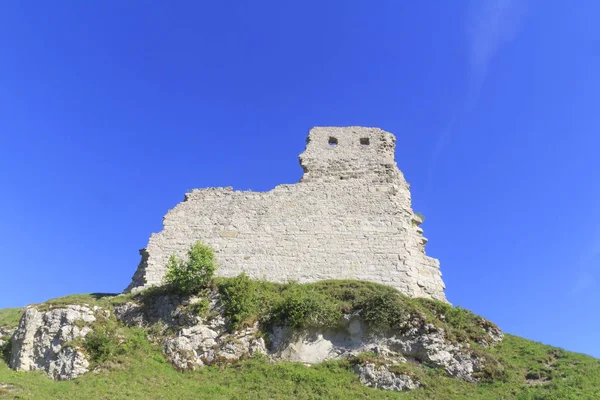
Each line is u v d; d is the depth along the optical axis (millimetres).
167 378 24344
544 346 28375
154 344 26734
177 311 28062
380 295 27672
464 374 25062
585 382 24000
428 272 32094
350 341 26812
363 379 24688
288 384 24031
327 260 31781
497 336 28281
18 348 26172
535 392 23469
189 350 26047
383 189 34062
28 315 26828
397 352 26234
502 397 23453
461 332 27125
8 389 22438
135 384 23500
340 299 28234
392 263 31234
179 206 34812
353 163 35594
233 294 28141
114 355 25234
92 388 22781
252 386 23891
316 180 34969
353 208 33469
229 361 25672
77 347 24922
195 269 29094
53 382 23750
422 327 26578
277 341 26625
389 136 36844
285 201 34188
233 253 32531
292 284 30172
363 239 32281
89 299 29359
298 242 32562
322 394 23422
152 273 32406
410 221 33594
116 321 28156
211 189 35281
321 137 36906
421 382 24328
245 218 33781
